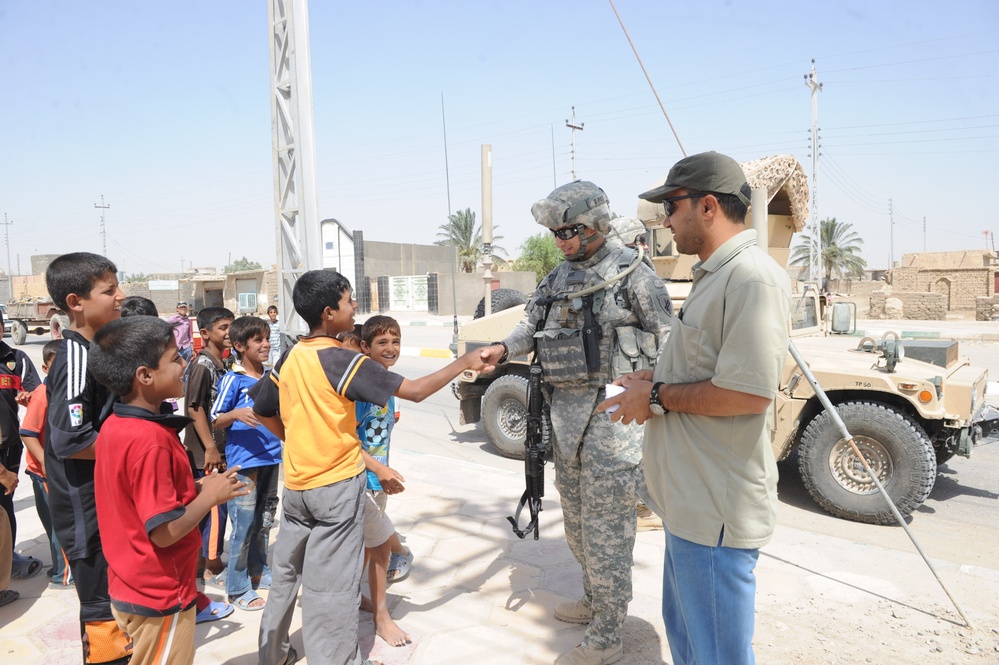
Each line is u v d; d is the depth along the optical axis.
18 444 3.60
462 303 33.28
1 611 3.34
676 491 1.99
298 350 2.54
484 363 2.79
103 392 2.30
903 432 4.50
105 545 2.06
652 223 6.12
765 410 1.84
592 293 2.78
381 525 2.95
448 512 4.68
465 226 42.41
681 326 2.02
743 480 1.89
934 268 29.78
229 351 3.61
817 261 26.11
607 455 2.71
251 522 3.32
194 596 2.20
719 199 1.95
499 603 3.35
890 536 4.51
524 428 6.52
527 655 2.87
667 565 2.20
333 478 2.49
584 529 2.79
